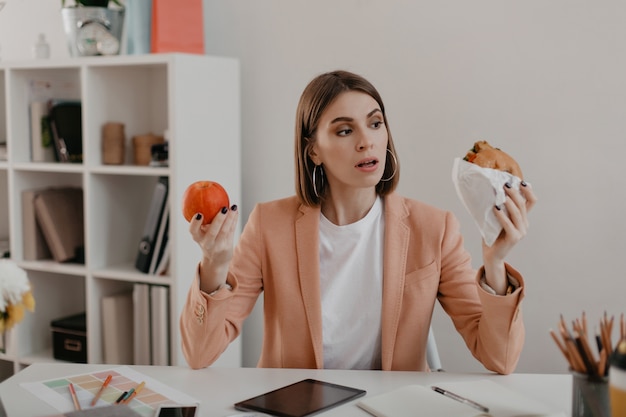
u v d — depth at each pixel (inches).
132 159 116.1
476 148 56.9
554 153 92.8
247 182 114.3
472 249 99.1
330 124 62.8
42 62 110.3
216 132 106.3
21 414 50.9
